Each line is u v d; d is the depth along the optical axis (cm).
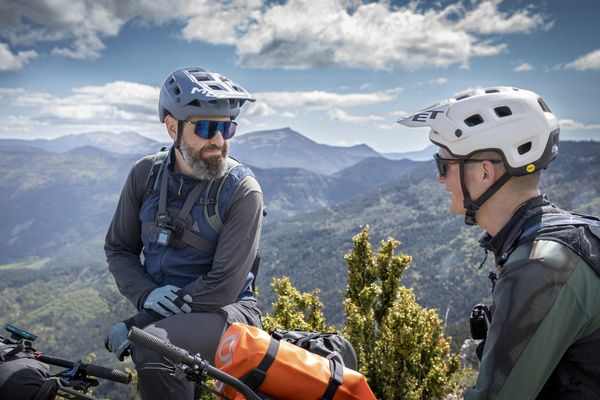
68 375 219
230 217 324
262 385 232
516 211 220
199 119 312
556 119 224
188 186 331
